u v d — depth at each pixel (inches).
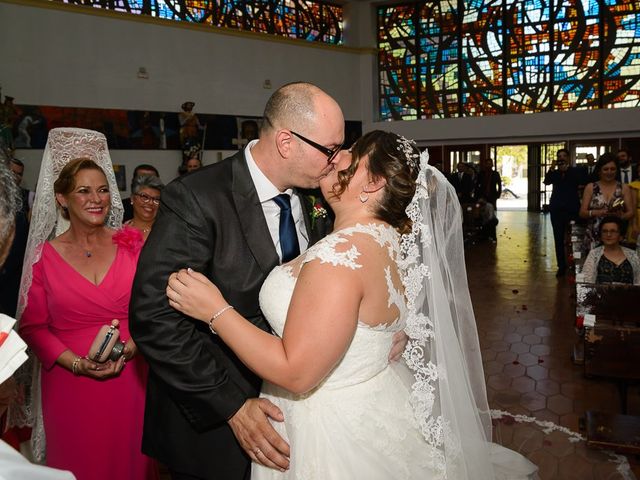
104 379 81.8
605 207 215.9
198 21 452.1
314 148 61.8
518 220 603.5
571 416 134.0
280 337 59.2
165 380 59.6
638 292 141.4
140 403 86.2
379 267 55.4
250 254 64.1
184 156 432.5
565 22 515.5
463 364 65.8
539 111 533.3
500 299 253.6
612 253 173.0
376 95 574.9
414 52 565.9
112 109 399.9
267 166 65.3
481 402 72.5
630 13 494.3
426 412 60.1
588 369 121.5
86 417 82.0
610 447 110.3
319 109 61.6
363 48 557.6
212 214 61.9
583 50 513.0
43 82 366.9
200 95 450.0
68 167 83.7
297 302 51.8
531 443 121.6
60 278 83.0
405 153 61.2
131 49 408.2
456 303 70.4
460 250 70.5
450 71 557.3
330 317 50.3
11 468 25.4
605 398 143.4
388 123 569.3
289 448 59.0
